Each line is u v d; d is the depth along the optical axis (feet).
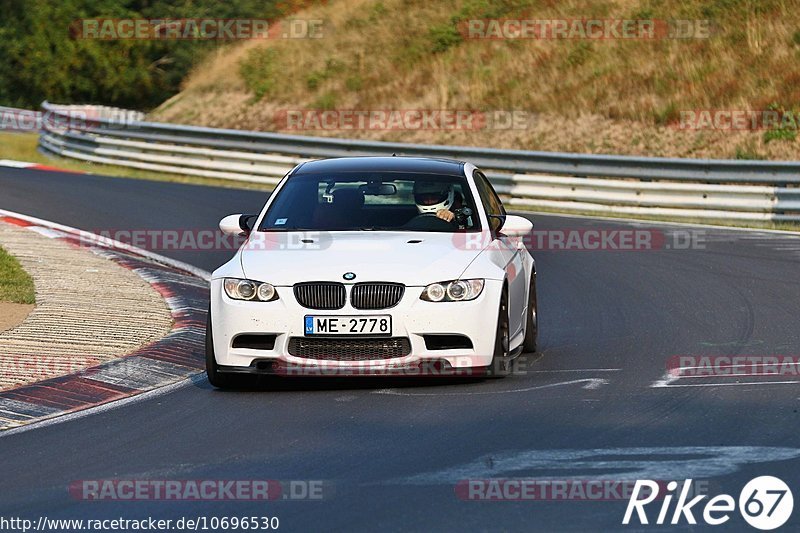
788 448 75.20
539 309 146.00
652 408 88.53
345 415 88.58
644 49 358.64
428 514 62.39
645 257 188.24
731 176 241.14
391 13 422.82
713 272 170.40
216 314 98.53
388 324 95.55
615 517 61.52
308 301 96.48
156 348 114.93
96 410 92.27
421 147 283.59
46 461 76.38
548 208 257.96
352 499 65.62
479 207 109.40
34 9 618.85
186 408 92.79
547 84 357.20
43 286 145.89
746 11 360.28
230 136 309.22
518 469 71.41
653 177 251.39
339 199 109.70
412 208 108.27
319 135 371.15
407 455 75.61
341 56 408.46
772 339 120.26
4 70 621.31
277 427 85.10
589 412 87.66
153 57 626.23
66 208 236.84
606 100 340.39
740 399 91.15
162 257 186.80
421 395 95.66
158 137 319.88
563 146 328.08
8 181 279.90
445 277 97.25
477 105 358.64
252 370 97.35
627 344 120.06
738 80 330.95
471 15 405.39
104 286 149.07
